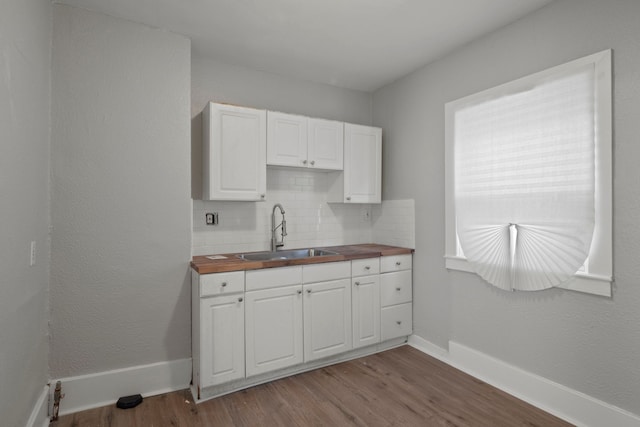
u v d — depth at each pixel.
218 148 2.57
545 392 2.13
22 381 1.60
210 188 2.54
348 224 3.56
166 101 2.42
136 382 2.28
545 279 2.13
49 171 2.07
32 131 1.74
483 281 2.54
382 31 2.47
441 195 2.88
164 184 2.40
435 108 2.93
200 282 2.19
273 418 2.04
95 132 2.20
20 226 1.56
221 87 2.92
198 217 2.80
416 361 2.81
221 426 1.96
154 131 2.37
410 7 2.18
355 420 2.01
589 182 1.94
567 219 2.03
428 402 2.20
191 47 2.69
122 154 2.27
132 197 2.30
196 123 2.80
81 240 2.16
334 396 2.28
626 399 1.79
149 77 2.36
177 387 2.40
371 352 2.98
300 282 2.57
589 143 1.93
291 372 2.59
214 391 2.28
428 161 3.00
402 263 3.10
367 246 3.42
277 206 3.04
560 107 2.07
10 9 1.40
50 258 2.07
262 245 3.08
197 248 2.79
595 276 1.90
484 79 2.53
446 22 2.36
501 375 2.38
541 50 2.17
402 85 3.28
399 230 3.32
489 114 2.48
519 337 2.30
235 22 2.34
